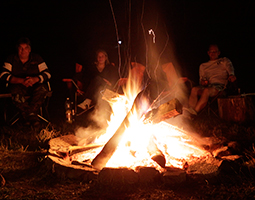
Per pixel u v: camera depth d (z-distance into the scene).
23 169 3.14
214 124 5.10
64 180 2.77
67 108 5.43
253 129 4.49
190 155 3.49
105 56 5.67
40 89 5.22
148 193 2.52
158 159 3.00
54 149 3.45
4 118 5.64
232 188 2.57
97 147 3.64
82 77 5.69
